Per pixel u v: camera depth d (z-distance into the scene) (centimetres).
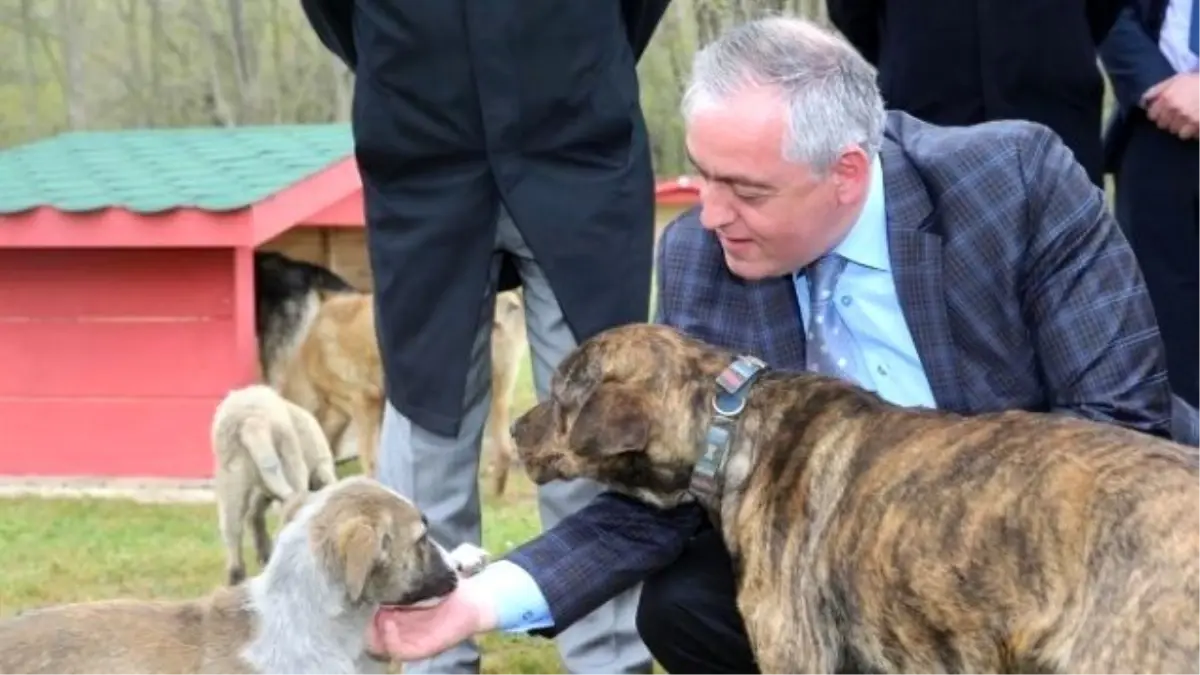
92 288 889
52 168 1021
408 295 473
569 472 358
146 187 903
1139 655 263
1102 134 610
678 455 346
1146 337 360
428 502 478
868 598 306
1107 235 363
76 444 899
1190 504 269
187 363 884
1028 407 366
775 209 346
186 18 2288
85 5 2283
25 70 2291
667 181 1648
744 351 384
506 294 873
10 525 802
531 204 473
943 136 370
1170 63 613
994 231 358
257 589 427
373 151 473
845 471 319
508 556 390
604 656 486
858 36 595
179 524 807
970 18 552
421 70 464
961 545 293
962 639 292
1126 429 308
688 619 402
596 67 472
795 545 324
